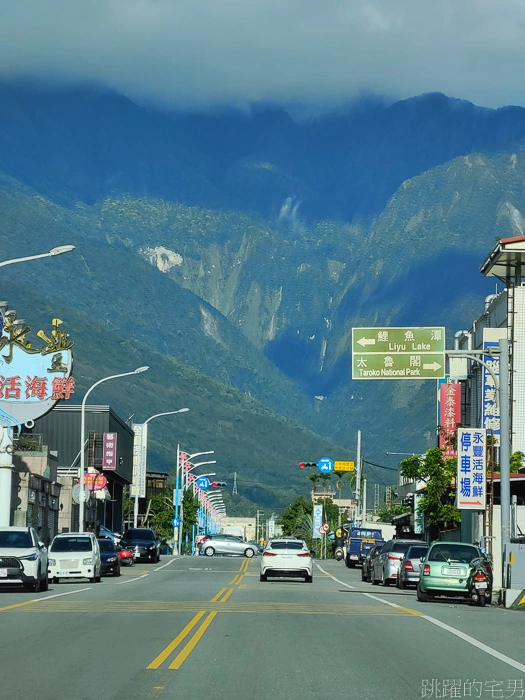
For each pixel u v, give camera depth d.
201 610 29.89
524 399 64.19
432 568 36.66
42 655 18.83
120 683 15.39
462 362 77.00
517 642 22.47
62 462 114.19
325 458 115.44
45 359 74.25
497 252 65.94
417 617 29.06
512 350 64.50
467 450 51.41
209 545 106.12
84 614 28.05
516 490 60.16
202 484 172.88
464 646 21.41
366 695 14.58
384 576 50.81
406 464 72.56
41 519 82.38
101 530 95.06
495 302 70.25
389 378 40.62
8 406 74.00
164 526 161.00
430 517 75.69
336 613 30.03
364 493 112.69
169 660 18.16
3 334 74.38
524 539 41.28
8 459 64.88
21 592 39.00
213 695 14.37
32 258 43.56
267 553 52.28
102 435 113.00
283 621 26.66
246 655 19.09
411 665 18.03
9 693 14.39
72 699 13.88
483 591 36.28
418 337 40.66
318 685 15.47
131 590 41.31
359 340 40.78
